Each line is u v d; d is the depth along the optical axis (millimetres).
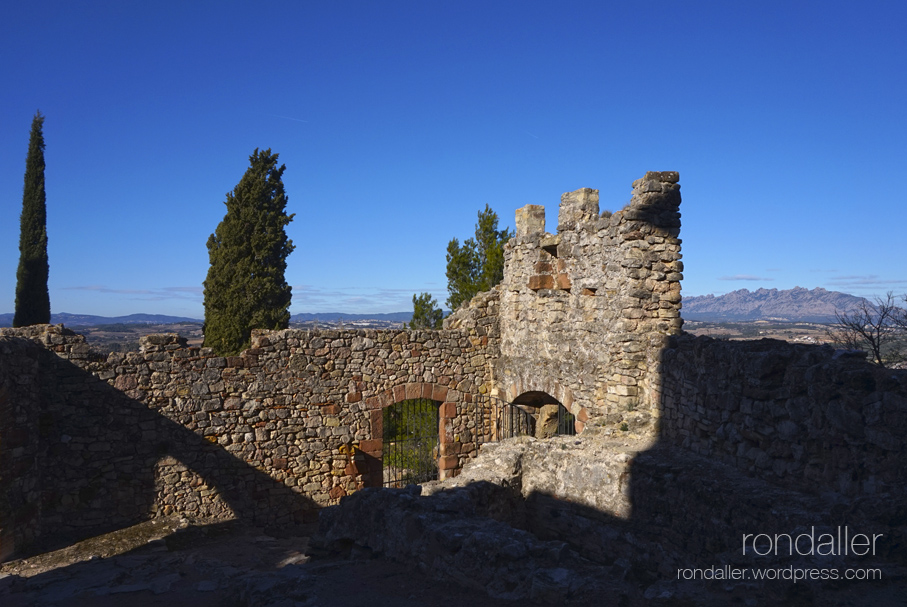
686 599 4969
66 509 12031
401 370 15266
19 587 8617
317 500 14266
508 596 5496
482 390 16219
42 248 21078
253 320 20719
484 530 6320
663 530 8672
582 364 12648
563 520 10141
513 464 10695
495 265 23953
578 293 12852
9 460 10609
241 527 13062
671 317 11398
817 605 4609
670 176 11547
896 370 6340
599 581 5375
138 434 12703
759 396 7965
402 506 6965
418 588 5910
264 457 13773
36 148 21375
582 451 10094
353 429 14688
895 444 6105
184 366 13125
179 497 12992
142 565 9945
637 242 11312
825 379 6988
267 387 13867
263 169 21719
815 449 7156
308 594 5770
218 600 7191
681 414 9945
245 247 21062
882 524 5496
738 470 8391
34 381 11633
